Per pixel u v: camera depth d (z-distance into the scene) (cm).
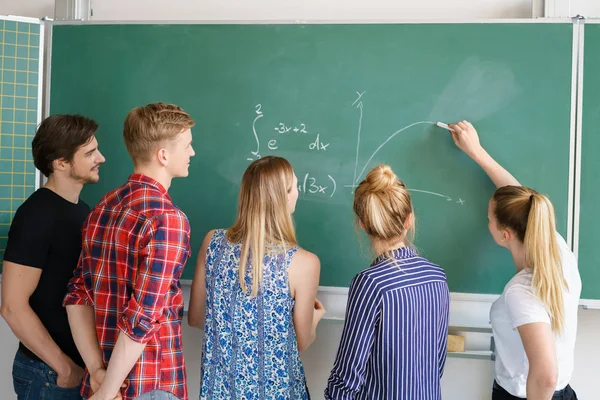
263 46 219
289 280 165
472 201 210
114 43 227
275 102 219
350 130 215
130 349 144
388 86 213
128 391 151
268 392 163
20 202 227
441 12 225
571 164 205
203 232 225
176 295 159
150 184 154
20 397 183
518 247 171
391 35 212
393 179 163
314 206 218
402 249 161
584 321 224
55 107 230
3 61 224
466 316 215
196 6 238
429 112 211
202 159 223
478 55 208
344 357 155
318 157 217
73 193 184
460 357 214
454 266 212
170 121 156
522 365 167
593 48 204
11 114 225
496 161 208
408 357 153
